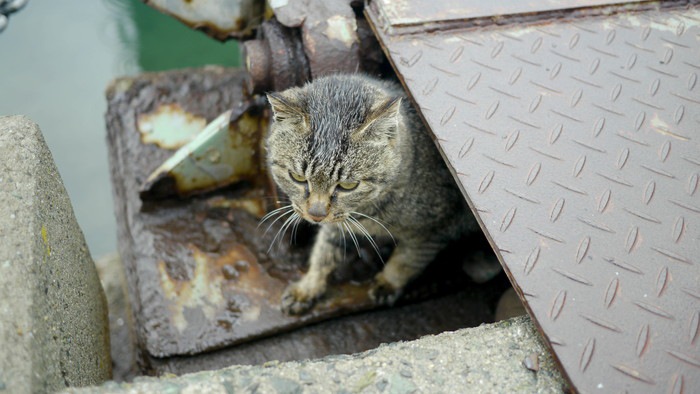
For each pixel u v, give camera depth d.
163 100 0.92
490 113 0.67
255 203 0.85
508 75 0.69
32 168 0.59
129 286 0.79
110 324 0.87
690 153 0.64
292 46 0.75
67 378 0.56
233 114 0.80
